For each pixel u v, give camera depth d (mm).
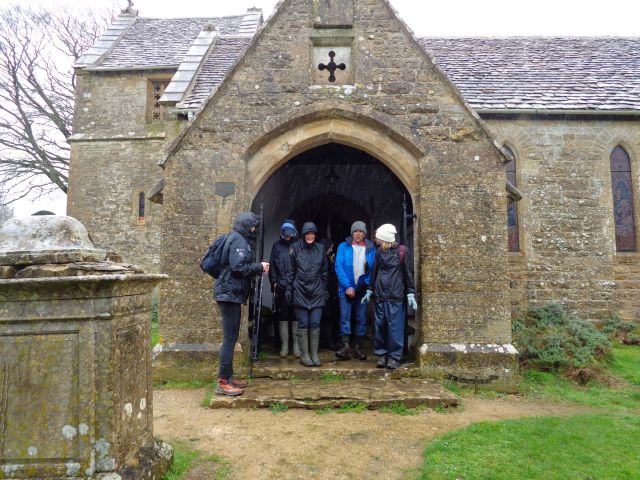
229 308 5109
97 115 15180
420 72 6410
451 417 4816
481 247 6129
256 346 6156
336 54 6633
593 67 11492
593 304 9898
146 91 15164
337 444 4051
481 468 3539
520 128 10203
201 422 4559
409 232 9219
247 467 3582
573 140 10203
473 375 5855
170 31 17656
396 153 6473
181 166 6273
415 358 6324
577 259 10008
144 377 3234
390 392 5238
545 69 11469
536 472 3484
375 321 6145
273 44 6457
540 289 9930
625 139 10211
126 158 14953
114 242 14703
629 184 10383
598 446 3996
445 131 6309
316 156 9562
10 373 2734
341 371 5910
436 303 6047
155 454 3207
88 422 2676
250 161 6465
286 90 6375
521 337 7406
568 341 7270
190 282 6102
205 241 6164
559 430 4363
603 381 6348
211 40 12242
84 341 2721
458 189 6223
